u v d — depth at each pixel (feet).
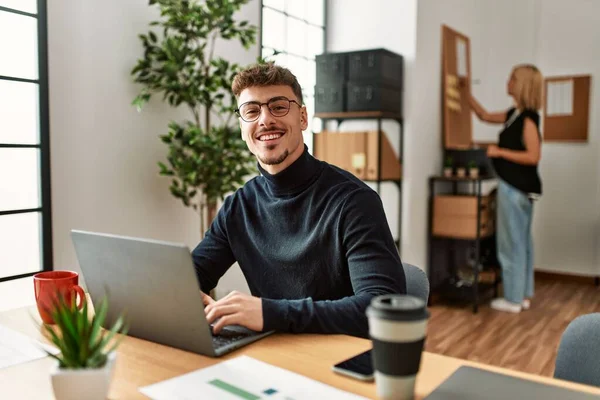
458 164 14.88
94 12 8.62
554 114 17.83
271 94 4.85
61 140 8.27
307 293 4.94
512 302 13.98
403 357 2.61
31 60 7.97
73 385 2.60
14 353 3.56
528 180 13.56
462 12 16.11
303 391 2.91
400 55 13.56
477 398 2.79
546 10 17.69
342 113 13.12
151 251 3.41
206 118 9.46
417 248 14.19
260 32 12.05
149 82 9.09
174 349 3.60
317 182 4.94
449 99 15.25
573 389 2.92
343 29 14.48
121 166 9.21
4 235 7.85
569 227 17.88
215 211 10.43
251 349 3.59
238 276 11.54
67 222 8.42
